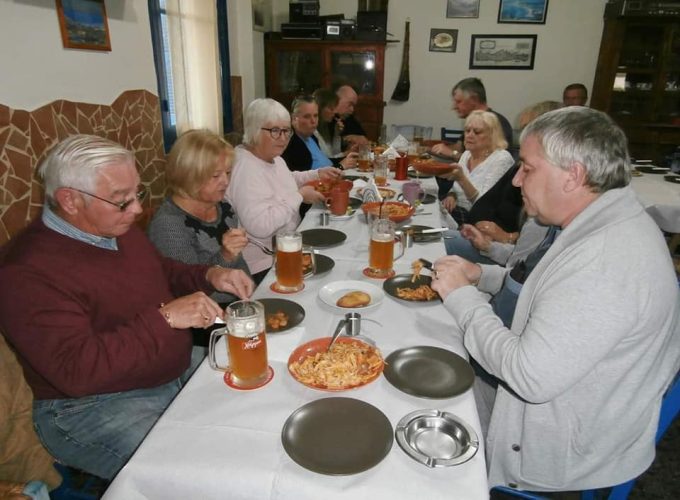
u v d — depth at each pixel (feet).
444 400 3.01
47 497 3.24
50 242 3.51
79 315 3.37
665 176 10.77
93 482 4.34
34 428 3.79
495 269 5.03
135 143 10.00
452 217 9.61
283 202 6.83
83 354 3.18
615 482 3.43
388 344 3.67
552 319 2.87
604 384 3.14
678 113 17.37
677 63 16.70
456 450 2.65
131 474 2.48
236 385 3.15
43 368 3.20
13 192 6.70
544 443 3.42
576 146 3.09
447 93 18.84
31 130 6.99
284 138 6.90
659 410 3.37
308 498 2.37
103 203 3.48
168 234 5.32
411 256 5.49
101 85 8.75
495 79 18.48
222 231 5.93
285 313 4.06
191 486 2.45
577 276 2.92
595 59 17.74
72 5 7.79
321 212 7.34
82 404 3.81
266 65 18.01
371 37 17.12
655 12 15.88
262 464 2.50
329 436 2.64
